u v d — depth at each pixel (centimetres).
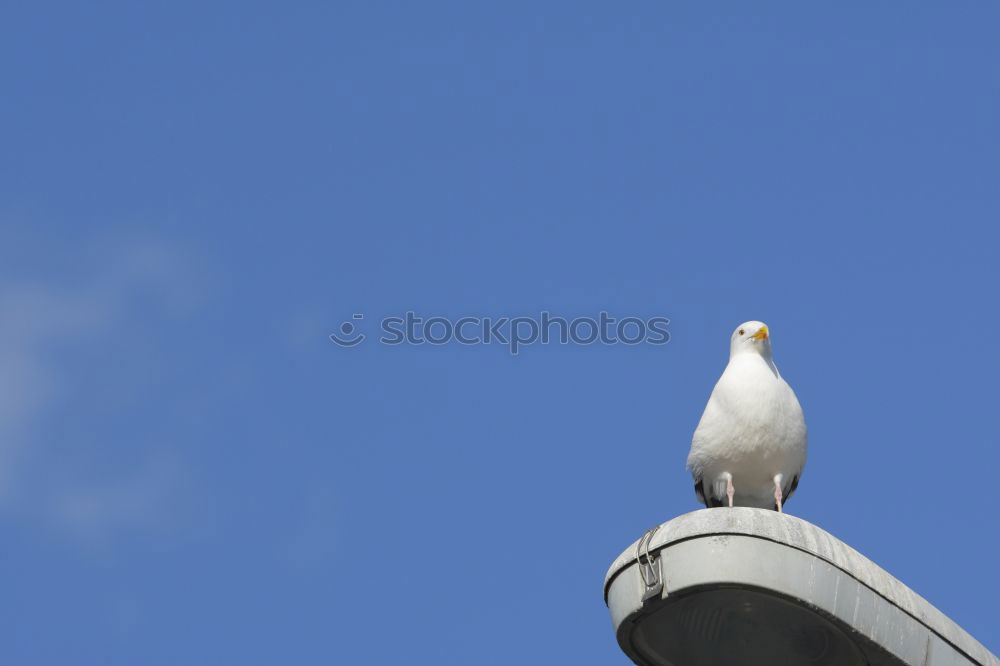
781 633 1274
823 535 1270
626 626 1304
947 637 1294
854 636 1249
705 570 1249
